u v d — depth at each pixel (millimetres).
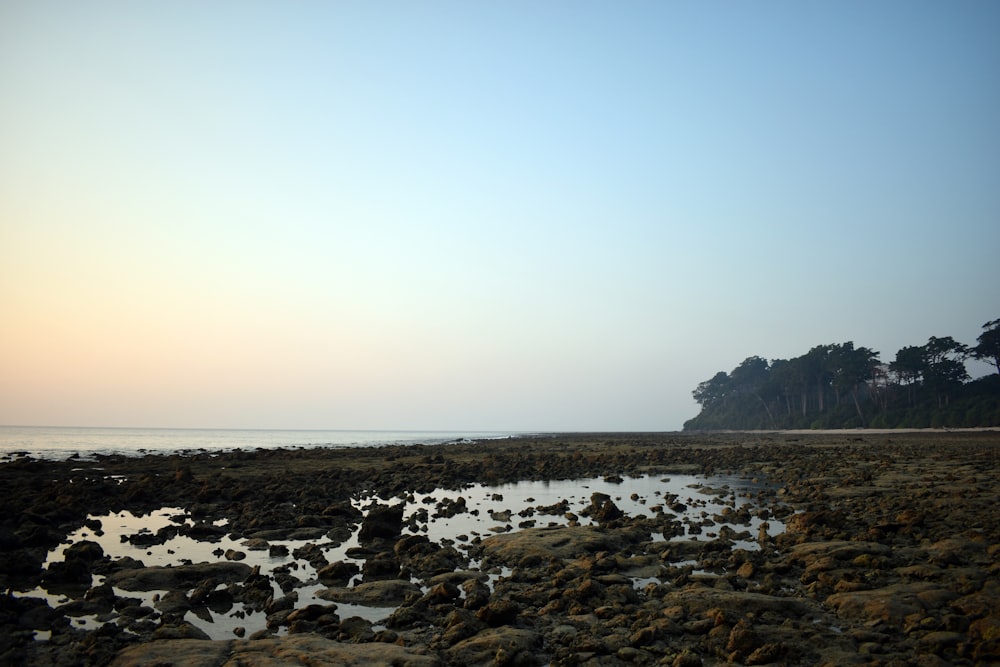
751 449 62250
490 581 13625
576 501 27625
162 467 42750
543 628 10414
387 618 10906
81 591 12664
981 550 14461
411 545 16703
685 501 26891
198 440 141125
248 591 12594
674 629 10062
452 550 16328
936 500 22406
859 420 141875
